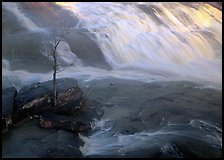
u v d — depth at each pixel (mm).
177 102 16953
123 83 18844
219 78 20953
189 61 23438
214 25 28641
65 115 14156
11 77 18312
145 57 22531
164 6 28094
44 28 21906
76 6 25578
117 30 23484
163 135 13844
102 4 26578
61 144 12375
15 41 20312
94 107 15500
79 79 18906
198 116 15750
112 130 14164
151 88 18500
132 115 15430
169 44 24078
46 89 14469
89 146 12984
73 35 21625
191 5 29953
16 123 13352
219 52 25406
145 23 25297
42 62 19672
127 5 26859
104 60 21125
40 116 13695
